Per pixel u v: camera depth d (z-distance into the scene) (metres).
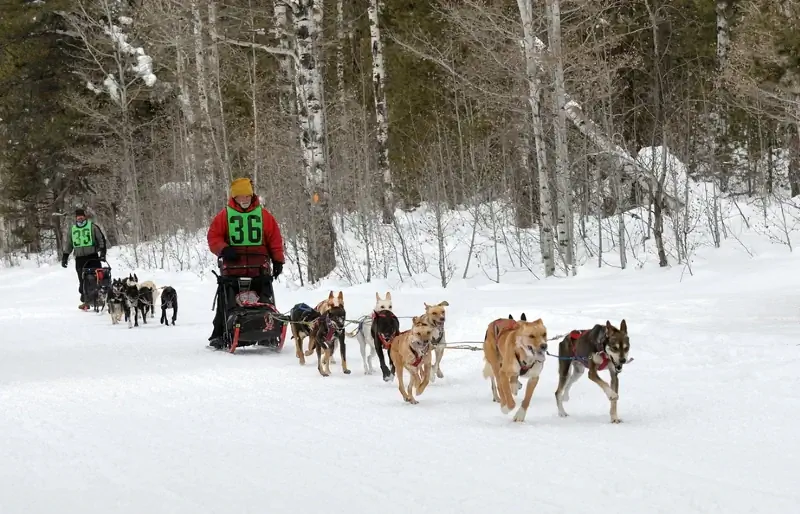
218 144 32.97
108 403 9.23
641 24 27.14
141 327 17.23
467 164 29.00
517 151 26.69
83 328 17.22
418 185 28.27
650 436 6.82
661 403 7.99
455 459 6.39
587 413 7.92
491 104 23.05
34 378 11.08
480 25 21.08
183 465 6.48
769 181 29.14
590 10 20.86
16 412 8.81
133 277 17.58
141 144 38.06
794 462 5.86
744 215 23.45
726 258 19.45
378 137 29.62
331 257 21.78
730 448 6.30
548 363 10.49
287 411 8.55
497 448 6.69
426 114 31.08
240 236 13.60
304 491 5.70
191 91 36.78
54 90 38.41
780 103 17.25
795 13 12.06
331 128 31.17
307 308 11.95
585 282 18.45
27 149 38.12
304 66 21.80
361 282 21.27
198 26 29.78
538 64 19.98
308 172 21.70
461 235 25.59
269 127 29.69
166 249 32.72
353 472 6.13
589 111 22.62
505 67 20.28
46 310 21.11
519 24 20.20
